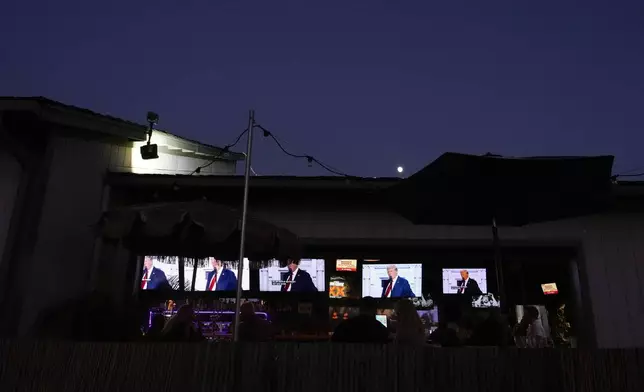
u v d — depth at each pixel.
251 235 5.04
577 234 7.39
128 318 4.57
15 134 6.72
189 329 4.99
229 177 7.44
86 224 7.25
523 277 8.62
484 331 5.03
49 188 6.96
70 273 6.97
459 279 8.21
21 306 6.44
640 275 7.16
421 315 7.97
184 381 2.27
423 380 2.23
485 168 3.89
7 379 2.29
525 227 7.47
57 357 2.32
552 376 2.20
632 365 2.18
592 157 3.81
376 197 7.65
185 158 9.68
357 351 2.27
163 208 5.09
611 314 7.02
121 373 2.29
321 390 2.24
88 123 7.36
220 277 7.95
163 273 7.84
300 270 7.99
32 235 6.68
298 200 7.69
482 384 2.21
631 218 7.41
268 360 2.28
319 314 7.93
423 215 4.59
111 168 7.83
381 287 8.14
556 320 8.55
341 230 7.57
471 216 4.55
